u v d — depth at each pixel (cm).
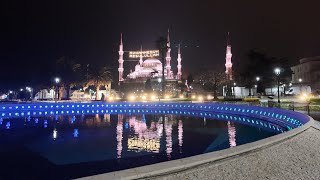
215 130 2706
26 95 9331
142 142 2086
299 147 1065
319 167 861
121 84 11731
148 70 11806
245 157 851
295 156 948
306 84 7638
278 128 2747
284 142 1094
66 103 5384
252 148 927
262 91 7456
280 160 884
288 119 2586
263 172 766
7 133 2608
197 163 729
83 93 9475
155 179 621
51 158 1589
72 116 4297
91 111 5206
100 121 3584
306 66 8012
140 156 1619
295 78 8769
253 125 3039
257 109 3550
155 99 7550
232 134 2447
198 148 1842
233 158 827
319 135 1356
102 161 1512
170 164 686
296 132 1265
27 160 1543
